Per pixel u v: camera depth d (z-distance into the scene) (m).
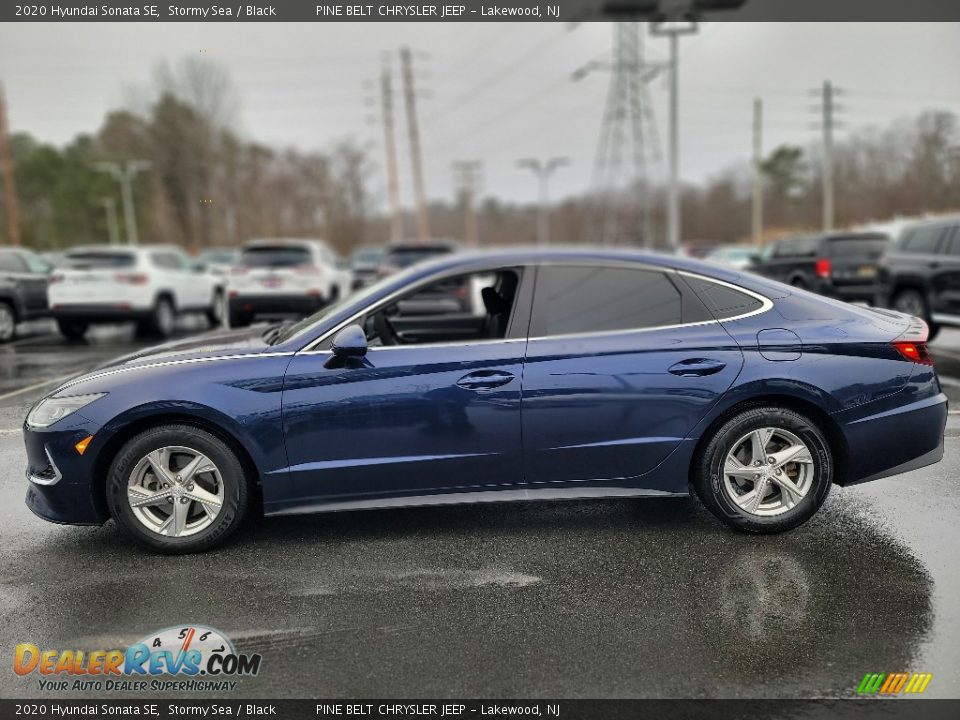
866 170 50.00
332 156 74.38
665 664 2.81
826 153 34.62
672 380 3.76
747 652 2.88
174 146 57.47
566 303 3.90
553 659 2.86
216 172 58.66
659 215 60.28
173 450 3.77
